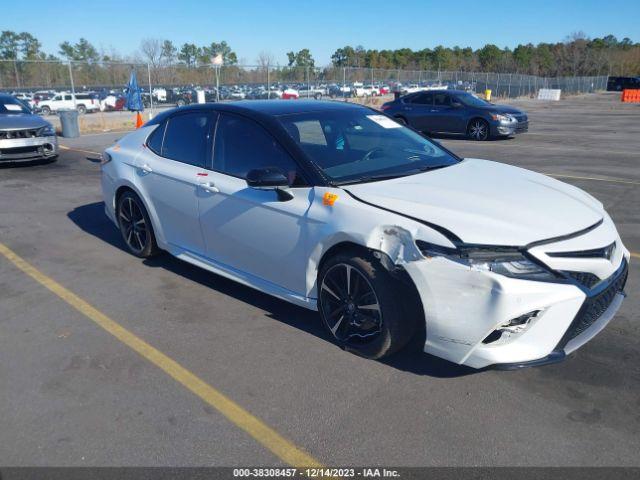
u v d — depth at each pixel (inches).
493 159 457.7
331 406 121.6
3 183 374.0
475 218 122.9
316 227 140.7
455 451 106.7
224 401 124.3
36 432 114.9
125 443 111.0
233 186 164.2
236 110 173.6
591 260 119.0
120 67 1105.4
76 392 128.9
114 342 152.4
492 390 126.0
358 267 132.5
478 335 116.2
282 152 155.7
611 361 137.1
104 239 248.2
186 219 184.4
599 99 1743.4
